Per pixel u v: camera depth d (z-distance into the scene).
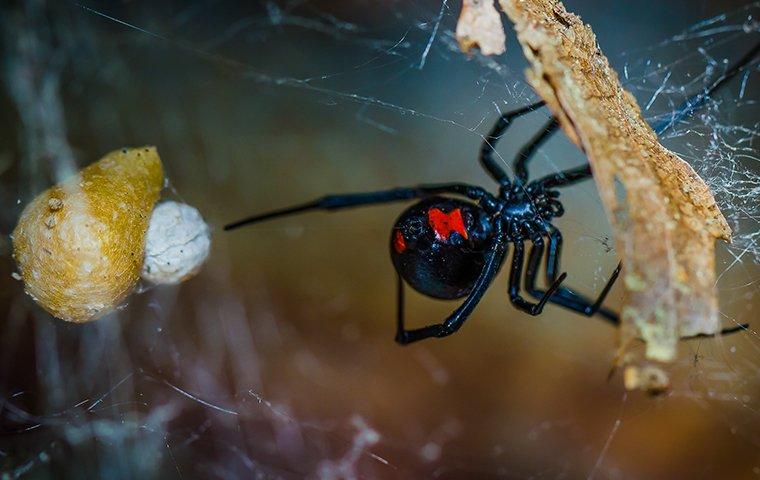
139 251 0.13
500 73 0.15
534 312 0.14
